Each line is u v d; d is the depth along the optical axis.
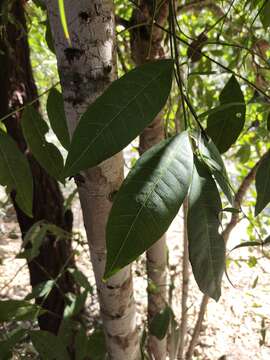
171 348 0.69
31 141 0.37
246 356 0.96
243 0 0.52
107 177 0.32
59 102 0.36
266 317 0.69
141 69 0.23
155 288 0.61
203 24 0.88
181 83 0.25
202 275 0.23
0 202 0.78
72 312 0.60
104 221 0.34
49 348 0.52
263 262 1.24
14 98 0.70
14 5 0.63
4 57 0.64
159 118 0.50
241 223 1.43
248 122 0.87
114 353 0.45
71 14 0.26
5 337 0.61
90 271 1.30
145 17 0.45
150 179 0.21
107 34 0.27
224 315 1.10
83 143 0.22
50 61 1.07
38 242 0.57
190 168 0.22
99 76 0.27
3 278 1.30
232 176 1.05
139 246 0.21
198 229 0.22
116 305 0.41
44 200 0.79
